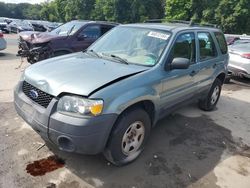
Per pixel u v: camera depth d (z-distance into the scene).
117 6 50.53
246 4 36.62
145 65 3.88
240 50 8.54
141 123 3.62
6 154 3.66
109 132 3.15
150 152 4.02
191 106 6.15
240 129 5.16
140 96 3.40
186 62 3.90
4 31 31.28
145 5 49.34
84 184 3.22
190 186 3.35
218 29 5.96
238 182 3.52
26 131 4.30
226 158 4.06
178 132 4.77
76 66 3.65
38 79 3.38
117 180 3.33
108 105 3.06
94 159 3.68
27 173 3.32
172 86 4.15
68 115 3.01
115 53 4.27
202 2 41.19
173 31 4.32
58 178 3.28
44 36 8.21
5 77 7.64
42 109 3.19
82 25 8.61
